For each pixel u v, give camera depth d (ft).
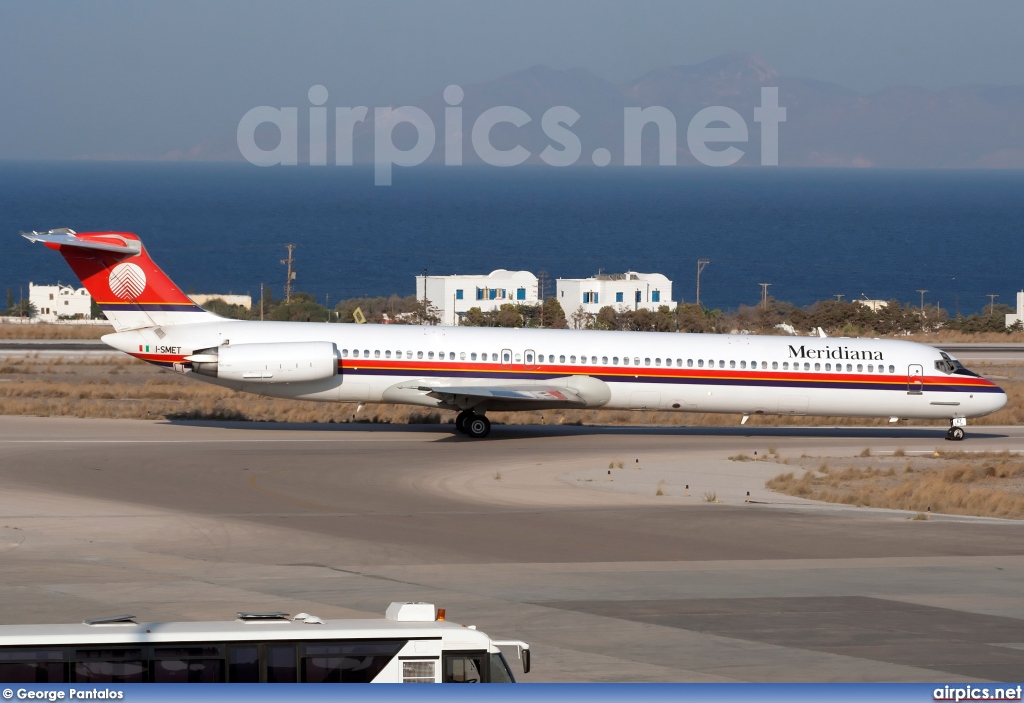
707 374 521.24
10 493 360.28
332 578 261.85
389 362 502.38
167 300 499.10
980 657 207.10
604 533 322.75
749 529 332.60
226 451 456.45
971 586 264.72
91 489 372.17
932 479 419.13
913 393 534.78
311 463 433.48
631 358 517.55
